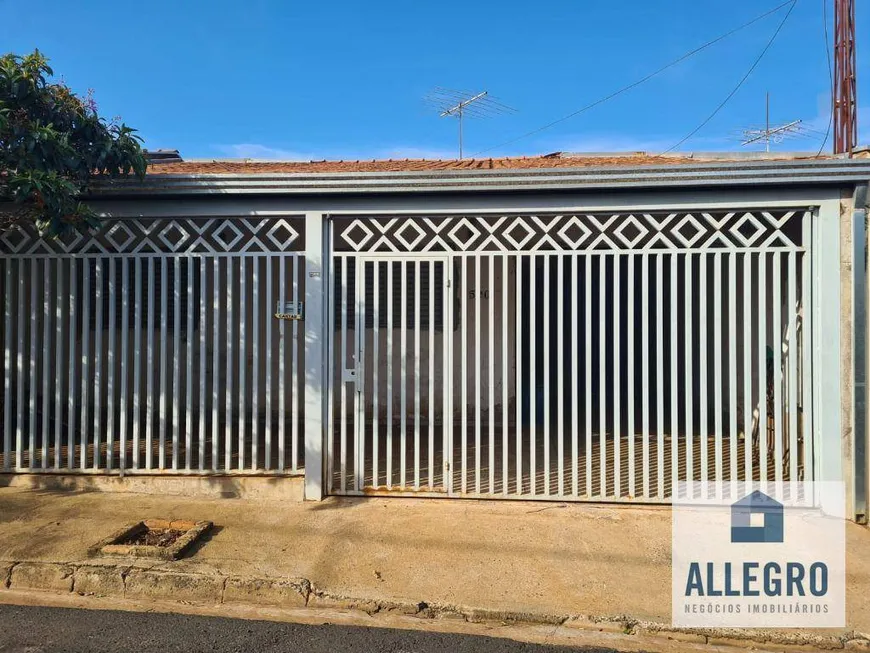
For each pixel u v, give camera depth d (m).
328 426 5.48
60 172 5.04
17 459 5.63
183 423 8.22
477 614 3.75
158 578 4.05
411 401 8.41
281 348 5.48
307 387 5.40
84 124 5.10
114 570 4.11
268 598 3.96
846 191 5.02
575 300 5.26
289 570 4.16
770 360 6.59
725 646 3.55
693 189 5.11
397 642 3.50
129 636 3.52
